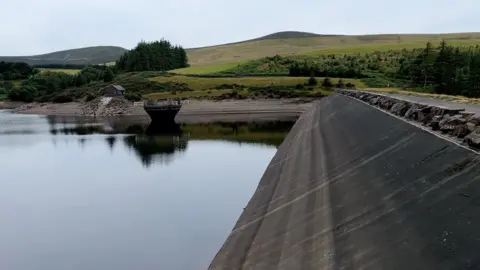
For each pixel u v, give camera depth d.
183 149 49.50
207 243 19.81
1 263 18.58
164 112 83.94
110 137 63.66
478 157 9.38
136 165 40.34
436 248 7.55
